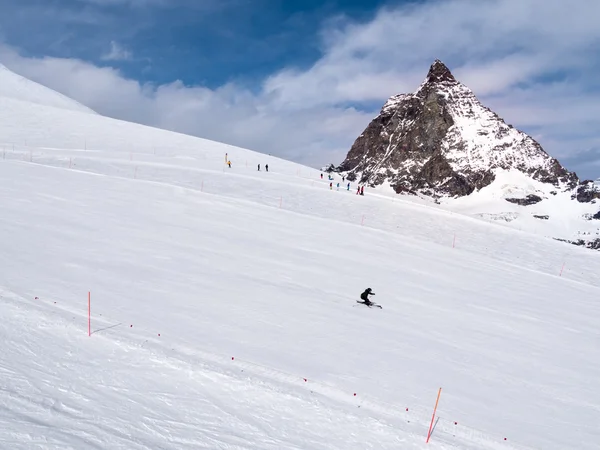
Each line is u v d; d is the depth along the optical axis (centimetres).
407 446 879
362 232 3212
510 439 981
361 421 935
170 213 2823
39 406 784
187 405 886
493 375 1334
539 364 1489
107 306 1361
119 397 871
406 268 2534
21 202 2522
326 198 4675
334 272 2212
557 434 1047
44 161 4275
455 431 965
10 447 656
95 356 1021
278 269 2106
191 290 1642
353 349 1341
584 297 2600
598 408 1224
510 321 1923
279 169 6712
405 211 4769
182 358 1070
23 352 983
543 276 2952
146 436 758
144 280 1672
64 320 1178
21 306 1224
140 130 7869
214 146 7669
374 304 1836
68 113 8150
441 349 1472
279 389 999
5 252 1725
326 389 1047
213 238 2444
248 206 3362
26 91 11875
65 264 1703
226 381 996
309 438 849
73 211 2506
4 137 5919
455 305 2022
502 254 3747
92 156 5022
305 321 1511
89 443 702
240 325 1388
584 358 1617
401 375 1216
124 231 2291
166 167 4859
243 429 839
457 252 3178
